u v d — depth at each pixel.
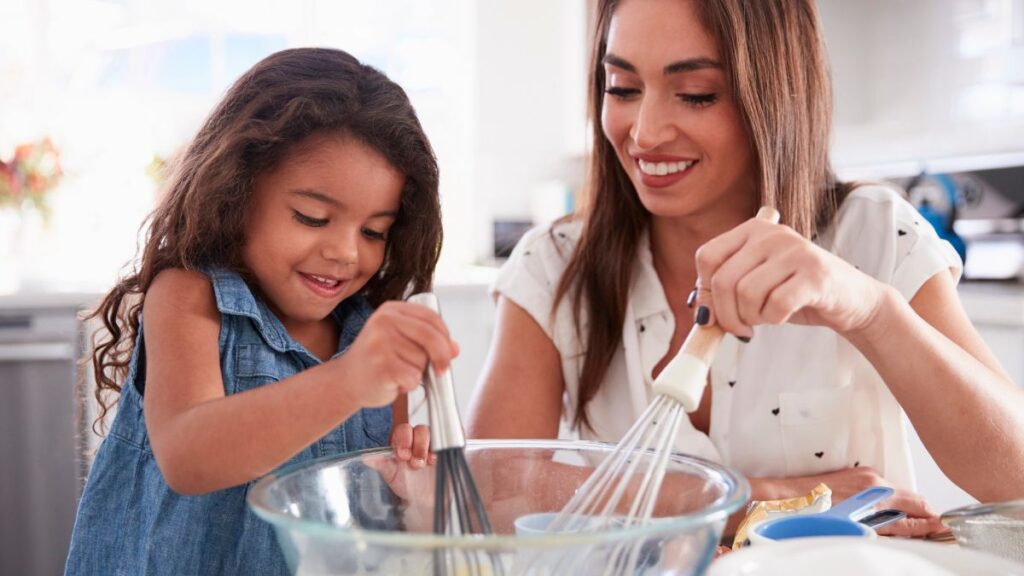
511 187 3.30
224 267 0.85
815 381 1.01
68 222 2.76
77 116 2.94
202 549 0.82
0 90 2.86
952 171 2.28
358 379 0.57
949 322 0.99
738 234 0.64
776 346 1.02
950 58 2.38
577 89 3.24
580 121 3.23
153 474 0.83
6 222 2.44
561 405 1.14
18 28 2.89
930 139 2.29
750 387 1.02
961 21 2.34
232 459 0.63
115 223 2.80
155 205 0.98
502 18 3.25
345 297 0.90
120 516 0.84
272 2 3.16
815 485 0.94
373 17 3.28
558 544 0.41
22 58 2.90
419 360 0.55
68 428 2.20
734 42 0.88
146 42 3.02
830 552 0.47
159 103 3.03
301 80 0.87
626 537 0.42
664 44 0.89
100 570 0.84
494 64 3.25
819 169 1.03
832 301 0.67
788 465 1.02
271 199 0.83
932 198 2.32
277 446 0.62
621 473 0.57
